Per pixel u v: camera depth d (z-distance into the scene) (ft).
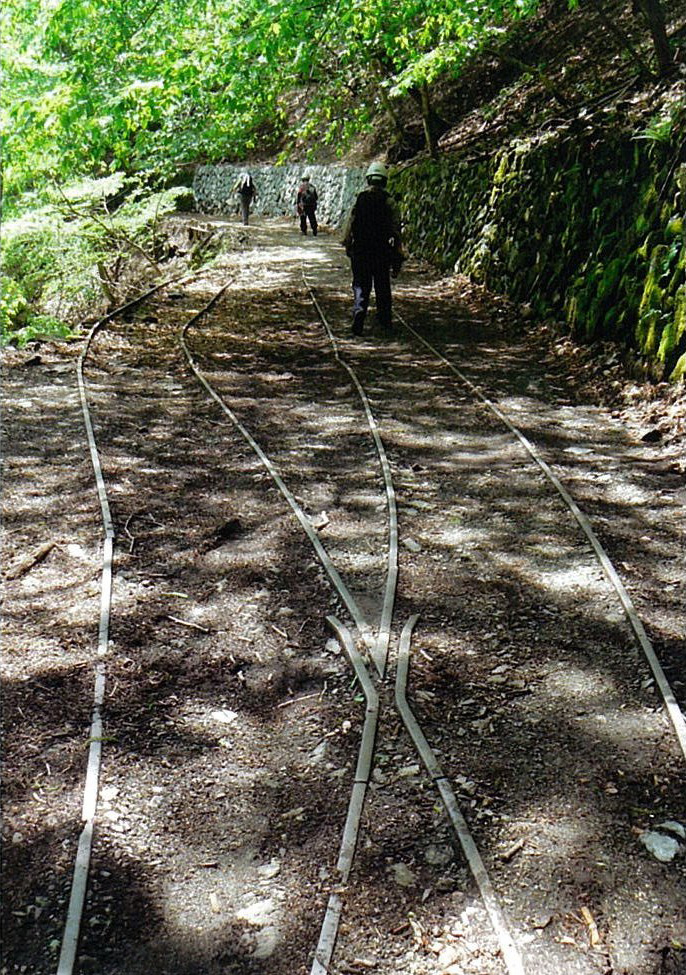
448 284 47.50
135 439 23.12
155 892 9.07
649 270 27.27
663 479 20.07
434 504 18.98
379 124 86.53
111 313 39.04
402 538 17.25
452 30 45.39
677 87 32.71
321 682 12.71
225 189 115.85
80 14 45.96
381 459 21.39
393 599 14.80
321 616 14.39
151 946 8.46
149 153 68.39
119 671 12.79
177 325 38.17
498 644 13.61
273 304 43.45
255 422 24.68
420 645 13.56
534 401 26.53
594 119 35.81
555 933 8.52
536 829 9.87
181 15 45.85
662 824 9.91
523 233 39.40
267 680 12.75
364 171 80.43
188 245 82.12
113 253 53.42
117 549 16.61
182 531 17.53
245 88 47.98
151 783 10.62
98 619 14.12
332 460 21.72
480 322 37.93
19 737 11.33
